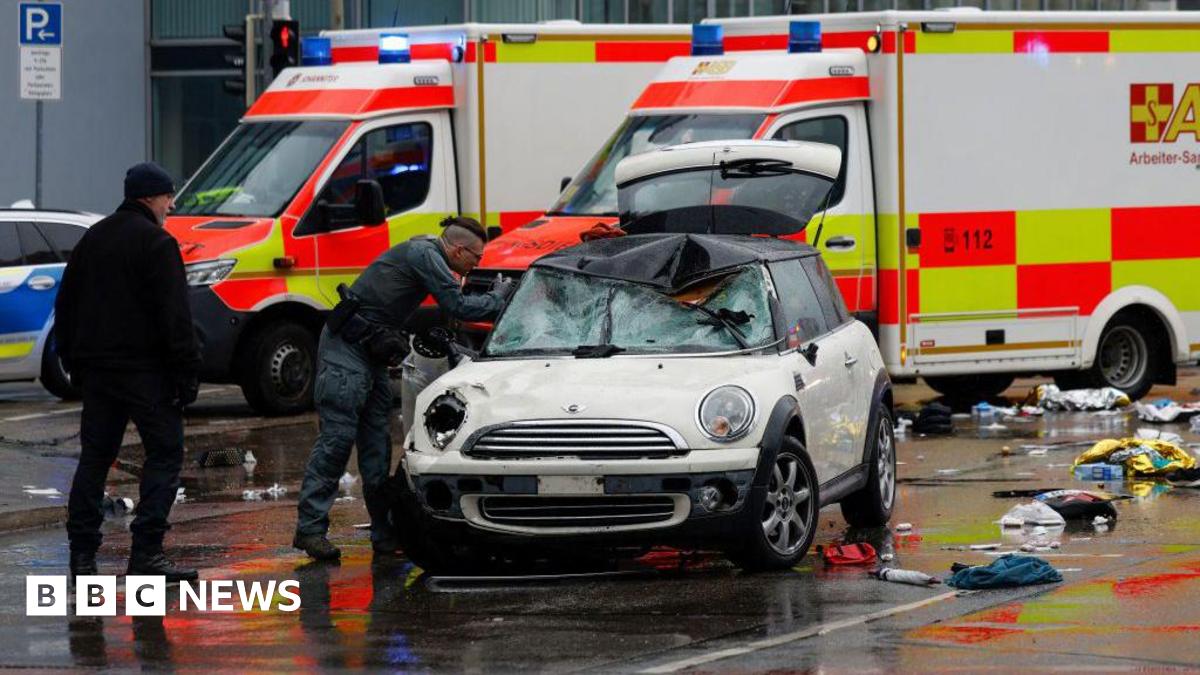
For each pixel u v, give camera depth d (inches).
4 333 2304.4
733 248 1353.3
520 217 2271.2
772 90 2074.3
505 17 3759.8
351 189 2228.1
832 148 1828.2
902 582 1181.7
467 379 1256.2
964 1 3890.3
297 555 1350.9
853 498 1425.9
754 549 1208.8
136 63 3969.0
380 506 1350.9
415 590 1208.2
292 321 2219.5
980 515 1466.5
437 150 2269.9
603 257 1358.3
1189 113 2269.9
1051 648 979.3
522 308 1343.5
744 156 1844.2
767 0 3826.3
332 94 2263.8
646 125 2107.5
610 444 1192.8
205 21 3969.0
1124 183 2237.9
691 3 3814.0
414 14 3779.5
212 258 2145.7
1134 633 1011.3
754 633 1039.0
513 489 1194.6
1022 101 2177.7
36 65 2578.7
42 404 2333.9
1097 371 2295.8
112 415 1226.6
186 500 1628.9
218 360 2143.2
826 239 2090.3
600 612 1114.1
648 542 1195.9
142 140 3978.8
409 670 968.3
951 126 2139.5
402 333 1384.1
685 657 981.2
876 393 1439.5
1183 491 1567.4
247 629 1088.8
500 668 966.4
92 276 1210.6
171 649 1035.9
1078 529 1385.3
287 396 2218.3
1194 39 2266.2
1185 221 2271.2
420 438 1235.9
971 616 1069.1
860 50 2123.5
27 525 1513.3
